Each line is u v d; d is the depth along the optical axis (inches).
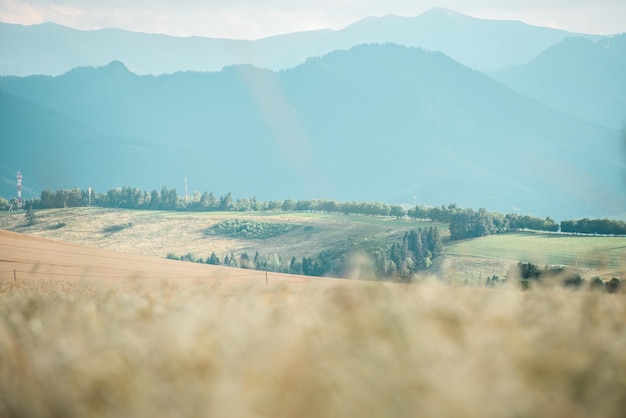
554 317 333.7
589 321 329.7
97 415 215.8
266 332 268.8
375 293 333.4
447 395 175.5
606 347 238.7
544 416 179.9
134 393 216.4
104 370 236.2
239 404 188.5
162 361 246.2
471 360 208.5
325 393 192.5
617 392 196.7
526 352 224.5
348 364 210.1
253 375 212.7
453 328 260.5
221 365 226.5
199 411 191.0
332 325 287.7
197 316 337.4
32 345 335.6
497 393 178.2
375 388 187.9
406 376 191.6
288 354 233.6
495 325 275.1
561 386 200.2
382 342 232.4
